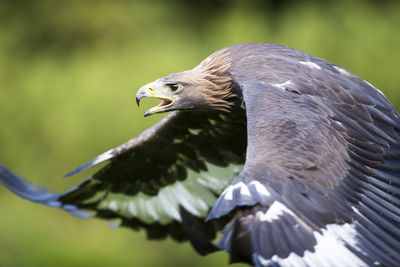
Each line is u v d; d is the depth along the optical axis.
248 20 22.25
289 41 21.58
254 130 7.77
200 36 22.72
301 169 7.31
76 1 24.00
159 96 10.47
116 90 20.89
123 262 20.09
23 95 22.48
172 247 20.22
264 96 8.38
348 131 8.23
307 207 7.07
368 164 7.91
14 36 24.23
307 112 8.13
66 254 20.25
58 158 21.61
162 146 10.98
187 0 23.70
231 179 11.14
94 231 20.83
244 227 6.93
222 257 19.92
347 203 7.30
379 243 7.09
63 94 21.75
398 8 22.81
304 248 6.84
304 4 22.48
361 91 8.92
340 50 21.77
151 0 23.72
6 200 21.61
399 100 21.86
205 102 10.35
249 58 9.65
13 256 20.64
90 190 11.35
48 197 11.25
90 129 20.83
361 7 22.50
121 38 23.16
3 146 22.30
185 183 11.36
